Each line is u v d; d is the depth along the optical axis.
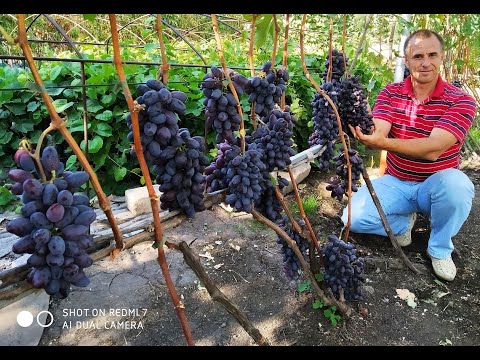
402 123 2.60
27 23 6.62
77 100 3.72
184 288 2.37
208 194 1.60
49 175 1.13
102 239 1.35
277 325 2.12
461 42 4.27
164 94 1.22
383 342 2.05
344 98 2.33
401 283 2.49
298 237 2.05
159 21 1.24
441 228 2.50
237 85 1.54
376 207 2.66
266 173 1.72
